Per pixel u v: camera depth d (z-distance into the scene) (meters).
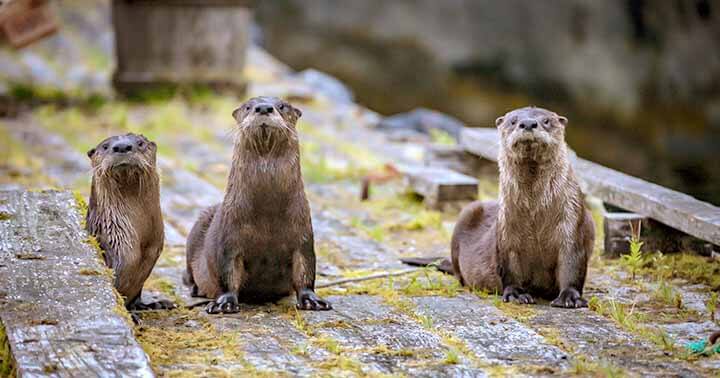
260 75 51.03
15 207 18.91
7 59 52.28
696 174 39.94
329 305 17.47
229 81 43.00
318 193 28.25
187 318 16.89
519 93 60.19
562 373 14.06
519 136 17.48
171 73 42.66
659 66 59.25
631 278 19.94
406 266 21.12
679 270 20.36
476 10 76.81
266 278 17.72
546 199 17.94
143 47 42.41
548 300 18.59
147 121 38.16
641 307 17.89
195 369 14.00
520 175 17.97
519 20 72.25
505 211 18.28
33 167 29.67
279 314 17.20
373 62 70.81
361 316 17.05
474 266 19.22
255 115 16.83
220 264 17.41
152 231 17.19
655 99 55.25
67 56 56.31
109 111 40.06
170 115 38.72
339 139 36.84
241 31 43.09
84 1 70.81
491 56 69.75
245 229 17.27
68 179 28.11
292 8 91.69
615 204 22.81
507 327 16.38
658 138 47.88
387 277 20.06
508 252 18.38
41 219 18.17
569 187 18.11
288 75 52.25
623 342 15.58
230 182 17.48
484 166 29.58
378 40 78.44
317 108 43.28
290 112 17.36
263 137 16.92
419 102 58.34
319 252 22.17
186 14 42.38
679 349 15.16
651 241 21.66
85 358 12.92
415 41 77.06
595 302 17.80
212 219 18.77
